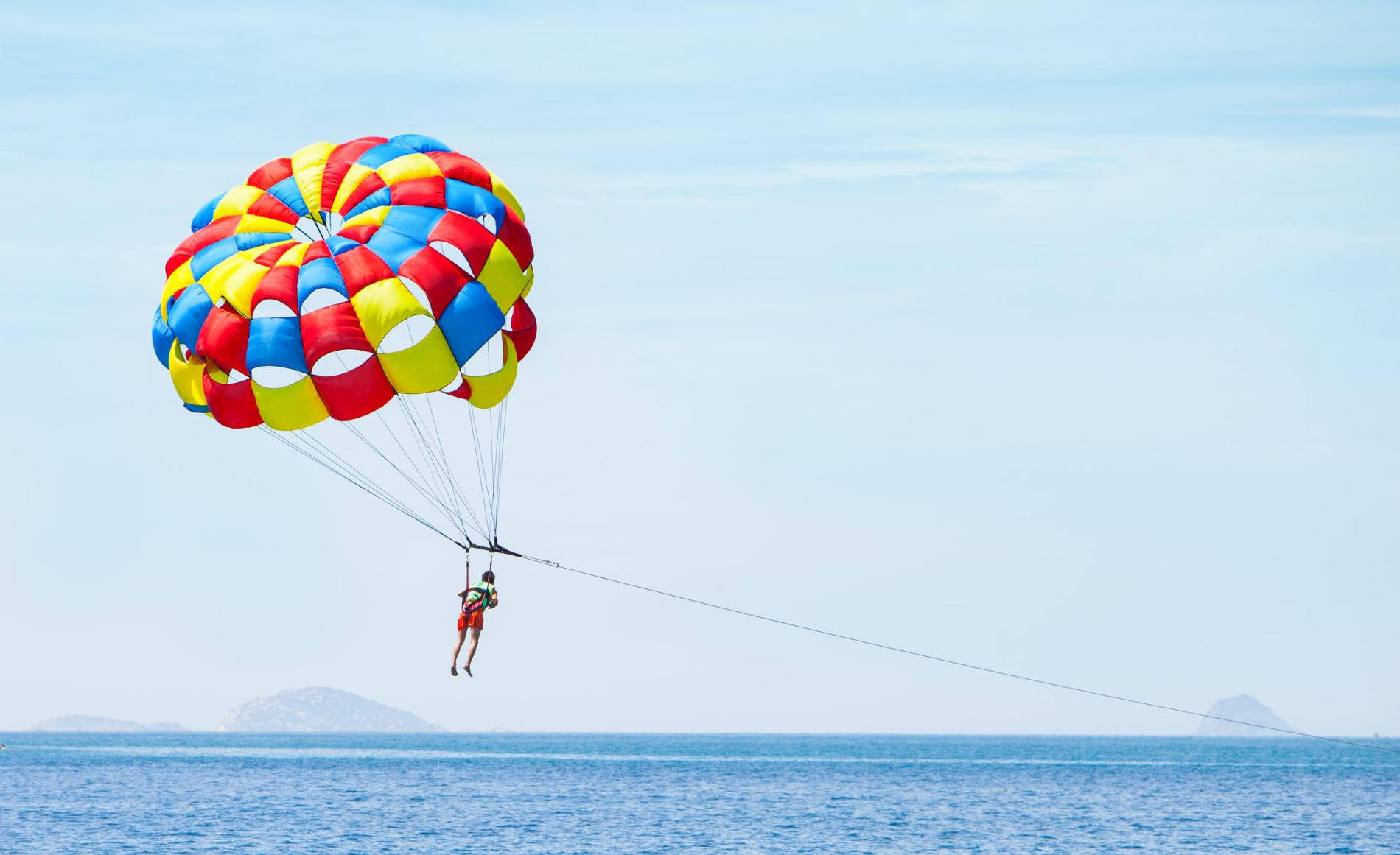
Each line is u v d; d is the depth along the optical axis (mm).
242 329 30516
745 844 60719
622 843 60562
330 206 32625
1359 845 63844
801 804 86438
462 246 31125
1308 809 88375
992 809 84500
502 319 31562
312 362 29891
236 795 92062
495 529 29734
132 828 66562
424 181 32375
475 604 29281
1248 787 116500
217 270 31172
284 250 31188
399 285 30344
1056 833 67750
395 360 30609
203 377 31844
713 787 107812
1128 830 70188
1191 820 77125
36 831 65500
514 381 34281
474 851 57188
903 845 61062
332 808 80062
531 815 75188
